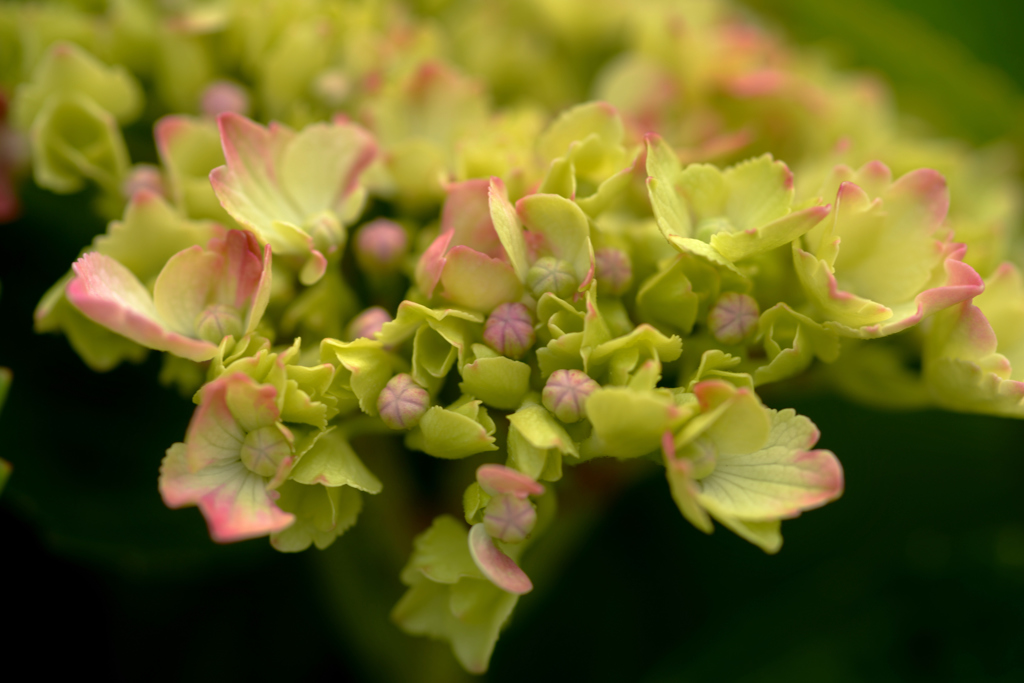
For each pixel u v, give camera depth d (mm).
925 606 284
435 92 267
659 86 283
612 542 293
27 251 276
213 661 279
